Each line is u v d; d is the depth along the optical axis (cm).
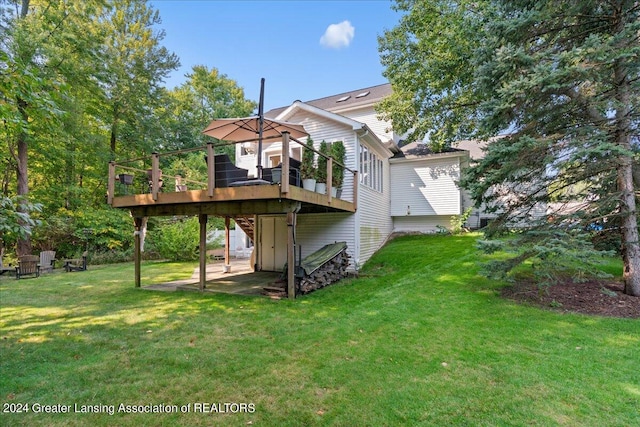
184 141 2469
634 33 452
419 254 963
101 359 346
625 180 510
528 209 596
